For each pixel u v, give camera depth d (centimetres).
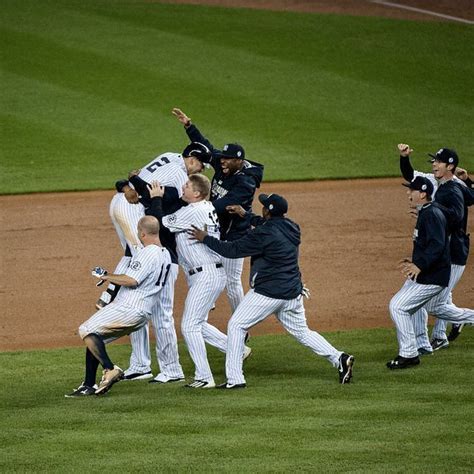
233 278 4747
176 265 4312
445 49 10575
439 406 3647
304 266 5925
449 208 4312
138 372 4359
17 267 5894
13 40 10412
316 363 4419
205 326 4325
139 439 3334
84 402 3856
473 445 3209
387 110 9219
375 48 10588
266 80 9794
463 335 4875
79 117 8938
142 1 11681
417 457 3106
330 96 9494
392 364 4247
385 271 5831
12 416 3653
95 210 7000
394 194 7388
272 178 7750
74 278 5706
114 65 9981
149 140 8506
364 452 3159
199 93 9469
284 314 4069
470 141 8538
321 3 11825
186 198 4178
